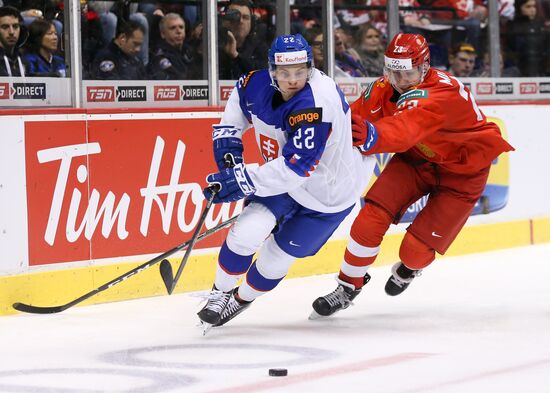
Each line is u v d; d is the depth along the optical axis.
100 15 16.47
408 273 13.95
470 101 12.93
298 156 11.38
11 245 14.30
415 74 12.55
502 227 21.25
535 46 22.48
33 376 10.30
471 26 21.25
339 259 18.55
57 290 14.80
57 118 14.77
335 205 12.28
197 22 17.27
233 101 12.16
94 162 15.23
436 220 13.40
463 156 13.12
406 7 20.50
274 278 12.66
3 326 13.36
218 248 16.97
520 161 21.61
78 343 12.12
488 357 10.94
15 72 15.02
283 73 11.21
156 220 16.03
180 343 12.05
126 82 16.36
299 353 11.36
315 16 18.91
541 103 22.03
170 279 12.09
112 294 15.46
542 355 11.01
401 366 10.52
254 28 18.02
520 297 15.36
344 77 19.38
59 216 14.83
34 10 15.25
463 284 16.75
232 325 13.29
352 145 12.08
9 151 14.27
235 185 11.59
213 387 9.66
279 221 12.21
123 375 10.28
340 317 13.86
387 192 13.38
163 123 16.11
